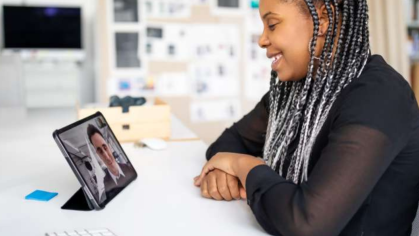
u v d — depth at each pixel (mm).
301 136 816
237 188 816
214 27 2855
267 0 755
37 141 1346
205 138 2932
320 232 624
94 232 663
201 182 876
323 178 634
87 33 4375
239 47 2914
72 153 770
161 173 1009
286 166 876
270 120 987
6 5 4109
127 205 803
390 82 700
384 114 654
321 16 749
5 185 920
